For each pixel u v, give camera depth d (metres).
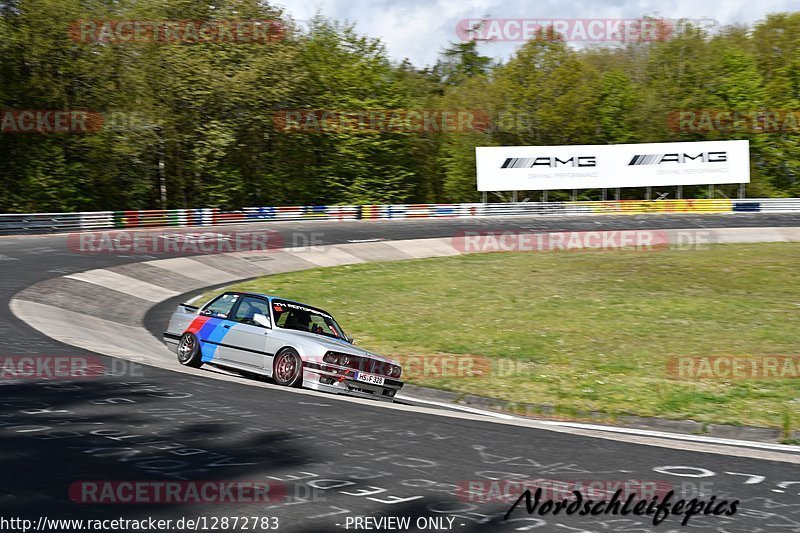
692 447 6.97
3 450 5.73
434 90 79.31
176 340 11.84
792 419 10.28
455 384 12.57
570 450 6.57
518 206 50.16
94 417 7.01
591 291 24.31
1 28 42.41
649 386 12.29
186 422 6.98
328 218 44.94
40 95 43.06
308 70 53.62
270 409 7.79
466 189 59.81
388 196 56.19
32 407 7.32
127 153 44.25
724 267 29.84
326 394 9.27
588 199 61.16
